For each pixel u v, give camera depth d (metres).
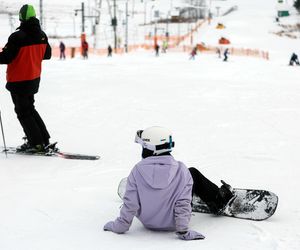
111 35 103.50
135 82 27.23
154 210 5.42
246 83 28.52
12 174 8.51
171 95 21.45
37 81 9.91
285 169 9.23
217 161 9.91
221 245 5.21
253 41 101.00
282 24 122.19
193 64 49.31
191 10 153.00
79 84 25.17
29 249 5.08
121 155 10.36
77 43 87.06
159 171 5.34
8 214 6.25
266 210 6.04
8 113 15.70
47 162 9.50
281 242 5.29
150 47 95.12
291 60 53.03
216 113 16.50
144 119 15.09
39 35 9.66
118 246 5.17
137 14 150.25
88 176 8.47
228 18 138.75
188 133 12.95
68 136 12.41
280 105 18.70
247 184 8.09
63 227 5.79
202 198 6.07
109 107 17.45
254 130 13.49
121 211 5.50
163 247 5.14
